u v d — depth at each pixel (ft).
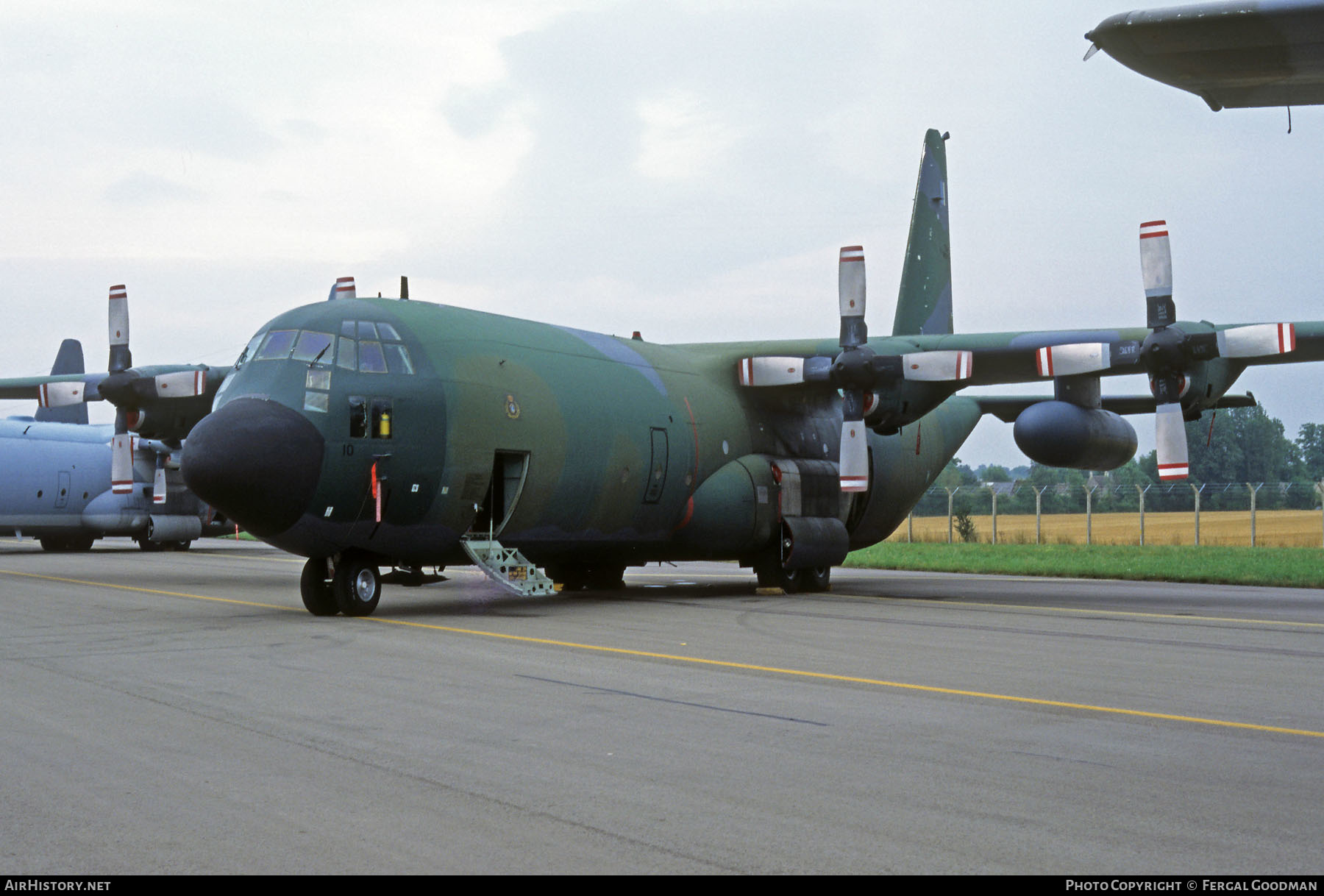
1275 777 21.47
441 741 24.34
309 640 41.57
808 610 56.65
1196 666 36.32
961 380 65.36
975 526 190.49
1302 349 60.13
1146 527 209.56
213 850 17.02
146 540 134.92
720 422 68.49
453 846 17.25
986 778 21.39
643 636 43.52
